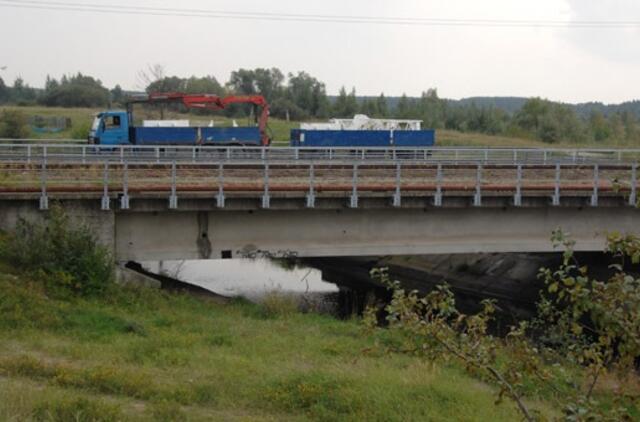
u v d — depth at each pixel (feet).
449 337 25.70
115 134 144.56
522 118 365.81
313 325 78.23
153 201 88.33
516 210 101.45
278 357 61.46
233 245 93.86
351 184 93.40
